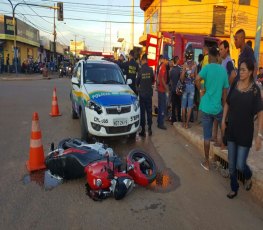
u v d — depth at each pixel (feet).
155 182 17.15
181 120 31.09
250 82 13.75
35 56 157.58
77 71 29.48
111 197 15.10
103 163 15.34
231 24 86.99
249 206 14.74
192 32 87.92
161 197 15.39
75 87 28.71
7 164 19.06
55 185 16.30
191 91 26.89
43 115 35.19
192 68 26.96
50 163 17.28
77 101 27.14
